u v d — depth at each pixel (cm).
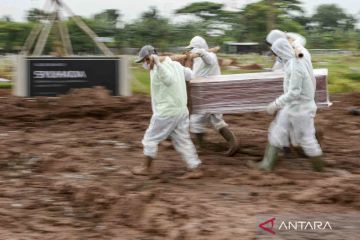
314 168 983
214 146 1181
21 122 1508
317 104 985
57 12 2117
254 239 678
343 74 2680
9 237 710
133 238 709
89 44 4566
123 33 6138
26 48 2094
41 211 816
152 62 916
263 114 1644
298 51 920
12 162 1077
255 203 820
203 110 1007
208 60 1038
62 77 1786
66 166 1034
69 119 1544
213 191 884
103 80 1806
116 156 1120
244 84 992
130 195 820
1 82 2356
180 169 1024
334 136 1370
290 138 968
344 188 838
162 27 6128
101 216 792
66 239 707
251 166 1020
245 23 6138
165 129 944
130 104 1647
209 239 679
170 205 793
